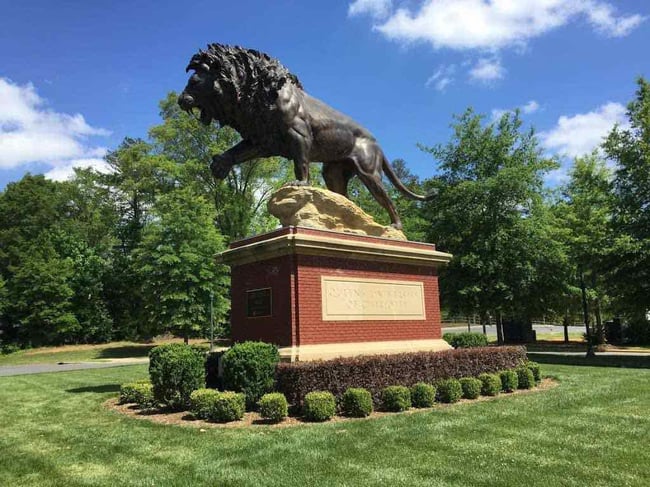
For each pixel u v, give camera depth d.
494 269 25.53
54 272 41.38
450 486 5.25
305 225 11.58
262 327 11.02
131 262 42.81
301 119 12.00
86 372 20.47
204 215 34.91
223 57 11.57
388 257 12.14
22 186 50.75
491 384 11.28
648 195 21.86
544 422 8.25
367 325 11.53
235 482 5.46
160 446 7.06
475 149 27.53
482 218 26.14
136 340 44.62
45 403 11.61
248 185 41.53
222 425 8.27
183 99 11.77
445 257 13.56
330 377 9.28
